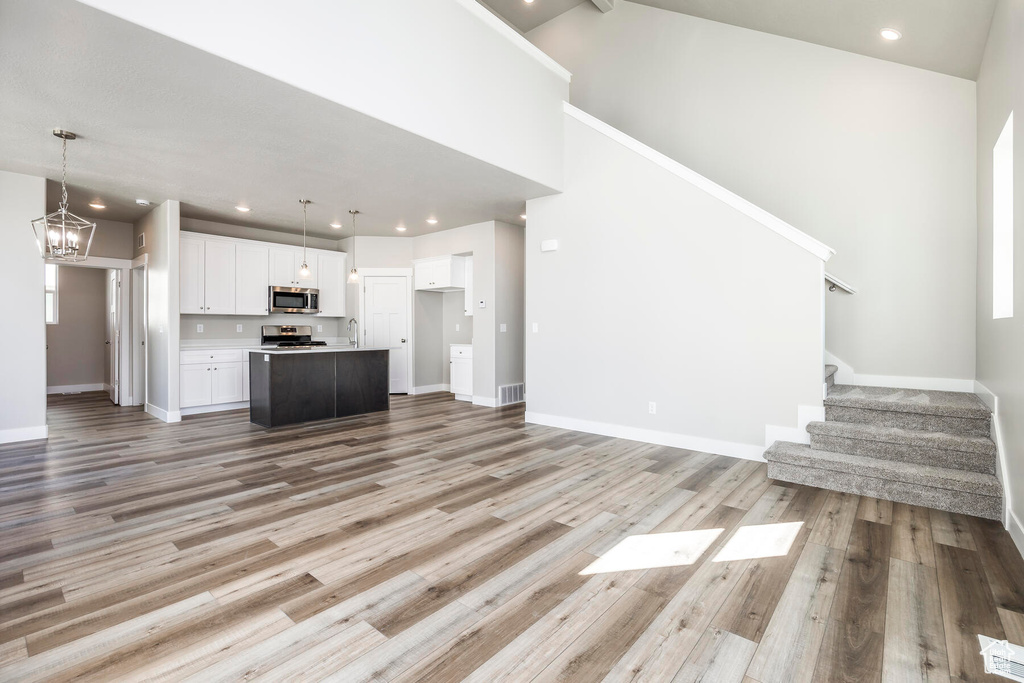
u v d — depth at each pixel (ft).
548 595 6.67
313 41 9.68
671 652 5.50
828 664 5.30
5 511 9.61
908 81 13.98
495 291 21.45
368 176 14.89
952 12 10.39
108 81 9.21
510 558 7.71
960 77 13.28
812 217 15.43
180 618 6.14
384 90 10.94
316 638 5.74
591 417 16.29
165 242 18.11
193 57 8.42
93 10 7.16
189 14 8.04
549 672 5.16
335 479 11.56
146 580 7.06
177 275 18.28
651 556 7.78
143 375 21.99
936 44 12.03
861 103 14.66
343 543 8.25
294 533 8.64
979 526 8.89
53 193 16.76
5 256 14.62
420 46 11.75
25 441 15.16
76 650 5.51
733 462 12.91
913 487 9.96
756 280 12.94
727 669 5.22
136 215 20.29
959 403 11.29
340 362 19.17
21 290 14.94
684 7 17.11
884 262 14.35
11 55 8.31
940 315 13.65
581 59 20.89
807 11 13.12
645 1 18.33
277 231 23.77
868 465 10.44
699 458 13.28
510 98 14.34
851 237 14.83
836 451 11.52
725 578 7.11
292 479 11.56
